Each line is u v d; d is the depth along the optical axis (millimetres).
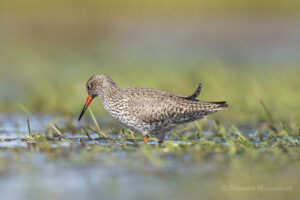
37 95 24766
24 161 13391
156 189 11133
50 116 21797
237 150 14688
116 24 43781
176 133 17531
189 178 11883
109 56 34656
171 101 15781
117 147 15141
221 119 20344
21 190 11055
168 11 46812
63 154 14188
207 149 14844
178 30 41969
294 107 21844
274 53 35031
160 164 13047
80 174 12203
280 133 16812
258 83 24453
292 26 42312
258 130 17781
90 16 45406
